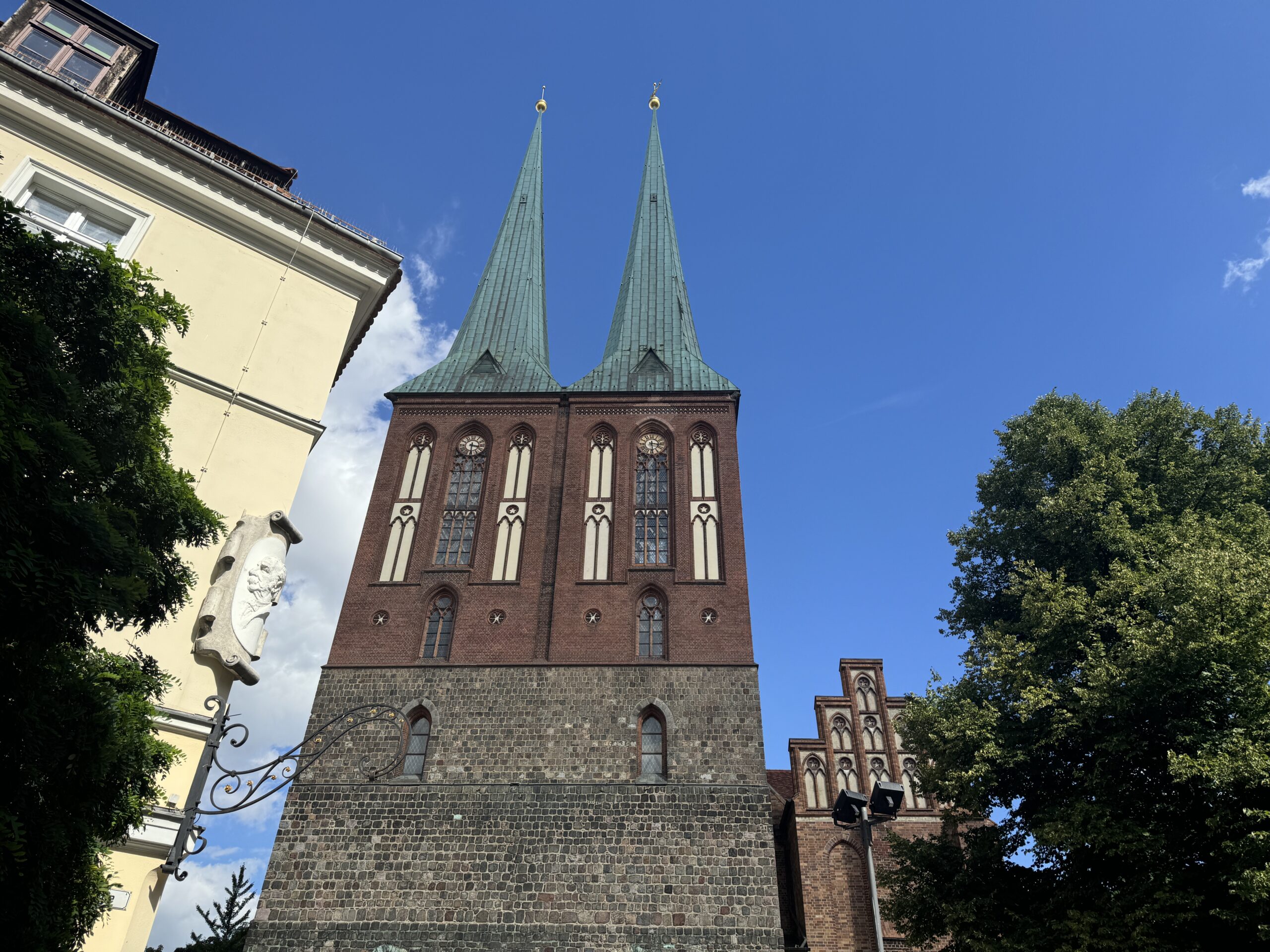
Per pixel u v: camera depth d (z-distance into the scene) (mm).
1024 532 27234
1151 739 20750
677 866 27500
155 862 12891
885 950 32625
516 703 30984
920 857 23375
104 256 10547
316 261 20344
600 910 26750
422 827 28297
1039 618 23797
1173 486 26094
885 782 18344
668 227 51156
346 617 33500
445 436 39062
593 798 28844
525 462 38500
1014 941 20266
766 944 26141
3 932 7848
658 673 31672
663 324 44375
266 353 18578
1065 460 27719
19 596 7789
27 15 20250
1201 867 19016
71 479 9203
